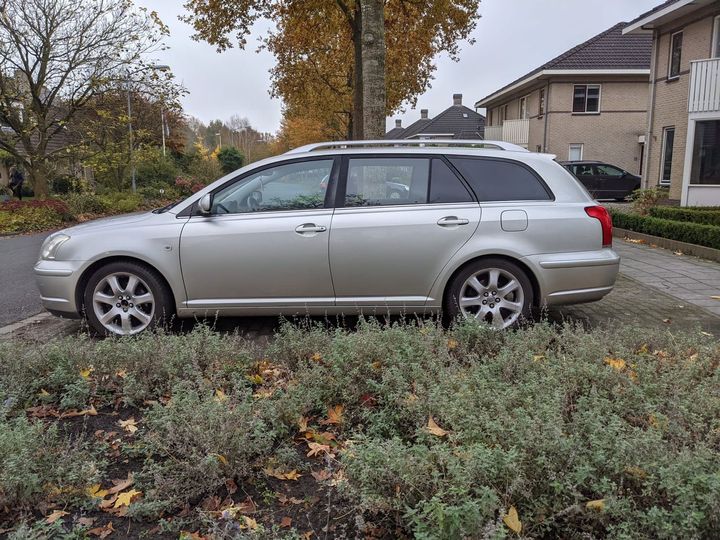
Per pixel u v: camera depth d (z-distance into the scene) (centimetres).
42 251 547
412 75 2078
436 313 520
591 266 515
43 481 259
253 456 289
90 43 2069
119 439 307
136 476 272
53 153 2214
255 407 312
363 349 366
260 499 262
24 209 1858
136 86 2227
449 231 507
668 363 357
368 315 539
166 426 280
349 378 338
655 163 2014
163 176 3512
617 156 2878
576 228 514
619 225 1376
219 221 516
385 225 507
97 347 395
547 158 538
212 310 521
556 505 218
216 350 390
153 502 248
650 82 2017
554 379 315
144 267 521
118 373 369
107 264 524
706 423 278
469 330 409
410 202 518
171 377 363
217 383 357
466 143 548
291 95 2344
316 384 344
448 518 200
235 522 234
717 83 1630
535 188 524
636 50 2844
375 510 230
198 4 1638
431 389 312
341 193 520
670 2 1839
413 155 528
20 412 333
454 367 349
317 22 1694
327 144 548
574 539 217
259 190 527
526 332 427
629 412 294
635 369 342
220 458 263
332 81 2330
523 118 3309
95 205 2292
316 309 520
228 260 512
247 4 1605
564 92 2848
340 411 332
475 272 514
